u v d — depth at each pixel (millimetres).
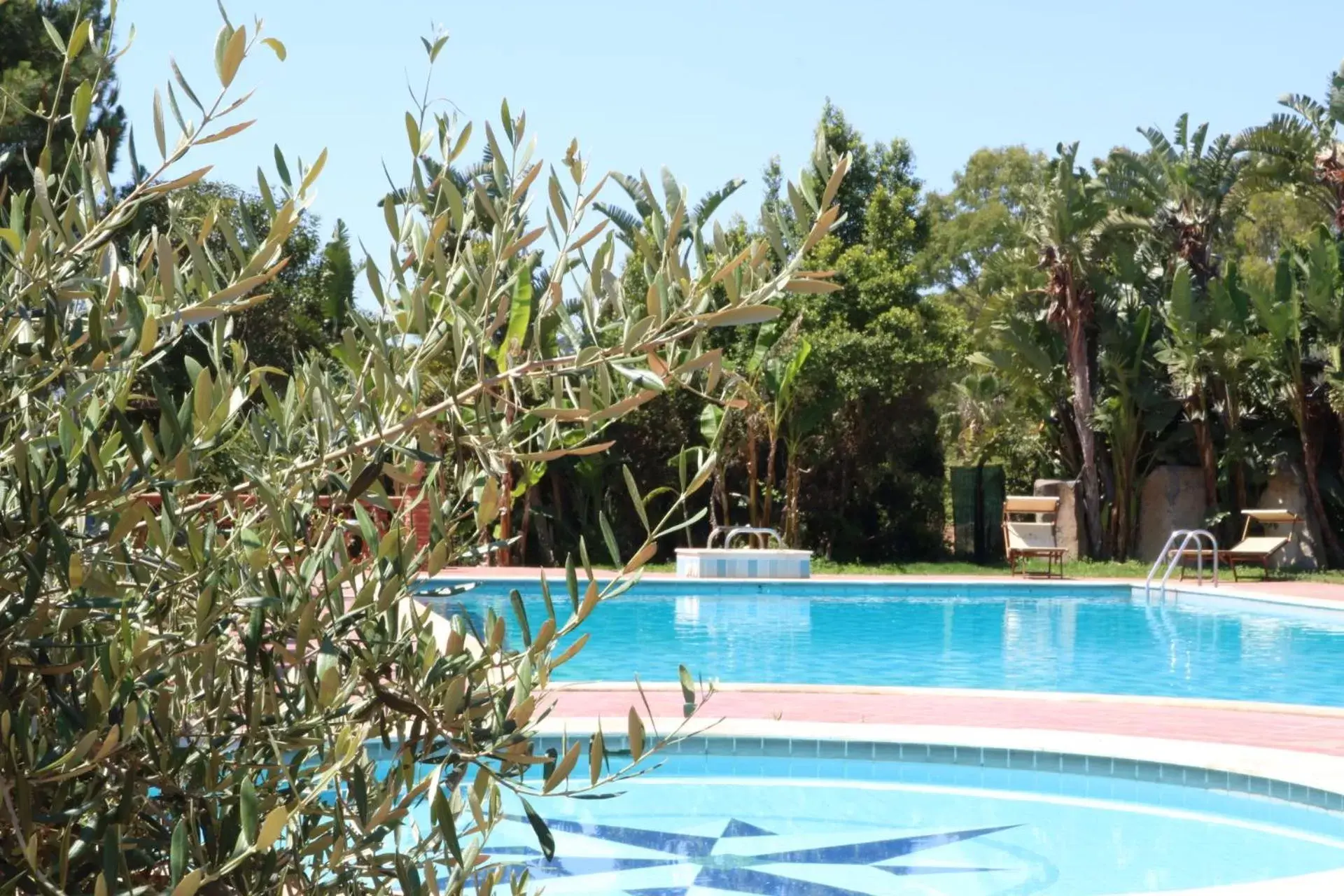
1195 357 21438
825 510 25328
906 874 5184
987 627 14867
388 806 1635
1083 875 5176
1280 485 22719
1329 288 21438
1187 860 5406
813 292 1595
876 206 26812
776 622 15227
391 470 1686
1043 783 6645
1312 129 22344
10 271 1583
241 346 1911
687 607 16516
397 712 1779
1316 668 11711
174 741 1619
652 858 5375
